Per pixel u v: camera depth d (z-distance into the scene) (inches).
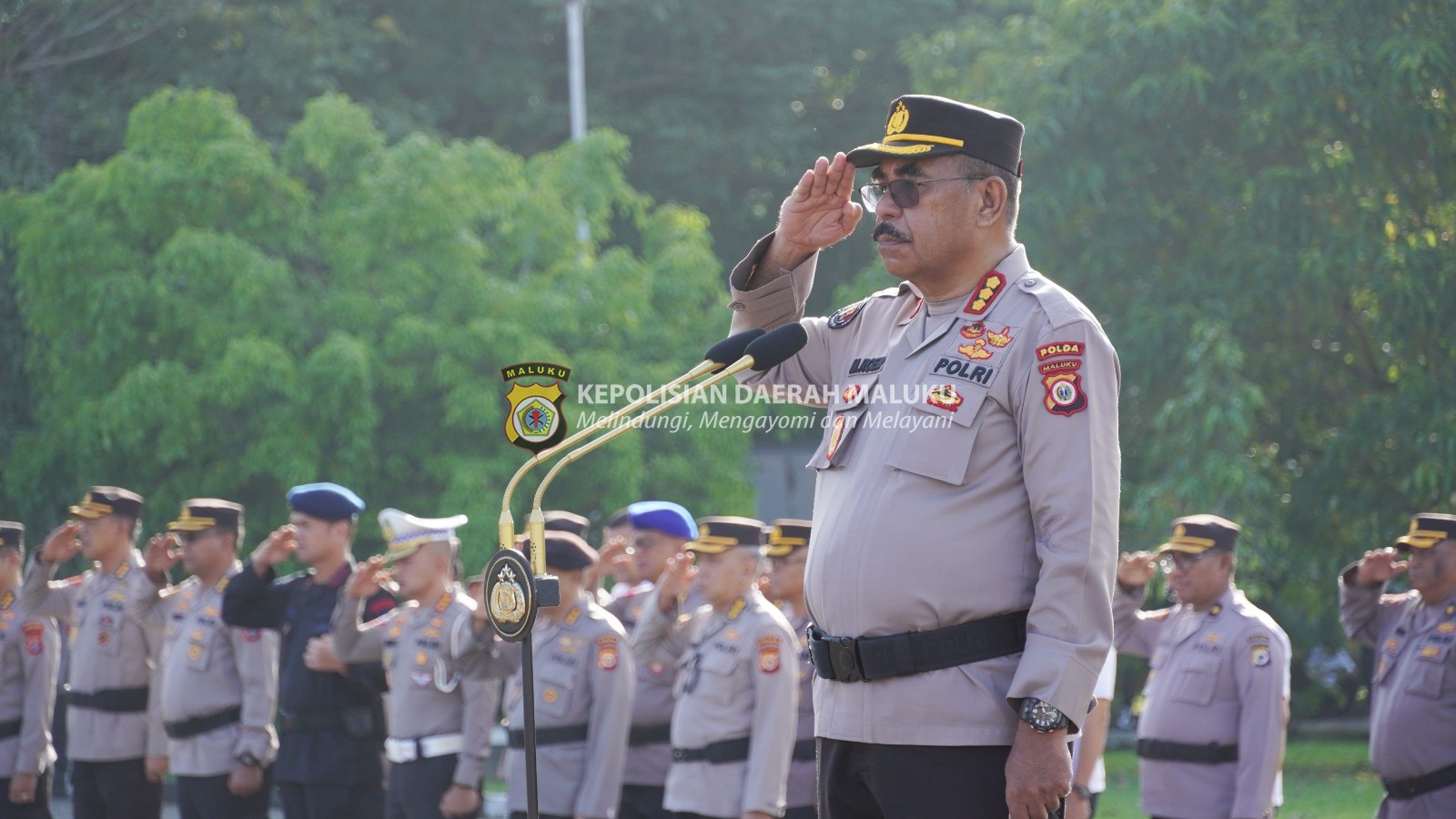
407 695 505.0
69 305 1008.9
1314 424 1073.5
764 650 461.7
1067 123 1028.5
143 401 965.8
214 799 551.2
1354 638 500.7
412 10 1727.4
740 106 1825.8
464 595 516.1
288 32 1515.7
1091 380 206.2
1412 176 953.5
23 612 616.7
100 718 593.3
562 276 1106.7
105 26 1402.6
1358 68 912.3
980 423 209.8
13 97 1252.5
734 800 465.1
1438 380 932.6
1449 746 446.3
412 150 1045.2
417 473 1056.2
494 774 957.8
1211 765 461.1
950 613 207.3
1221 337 958.4
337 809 514.0
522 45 1782.7
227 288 990.4
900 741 208.2
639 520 589.9
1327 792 890.1
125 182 996.6
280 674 531.2
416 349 1023.6
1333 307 1008.9
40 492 1092.5
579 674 486.9
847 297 1166.3
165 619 597.0
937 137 218.7
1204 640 469.7
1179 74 965.8
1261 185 974.4
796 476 1411.2
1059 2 1098.1
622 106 1796.3
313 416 991.6
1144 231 1058.1
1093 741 458.0
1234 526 477.4
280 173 1027.9
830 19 1815.9
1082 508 202.2
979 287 219.6
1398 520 992.2
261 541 1024.9
